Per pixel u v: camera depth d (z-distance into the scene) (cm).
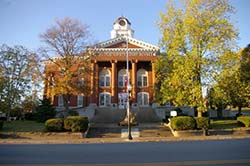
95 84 5284
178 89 3312
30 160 1166
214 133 3222
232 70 3319
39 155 1341
